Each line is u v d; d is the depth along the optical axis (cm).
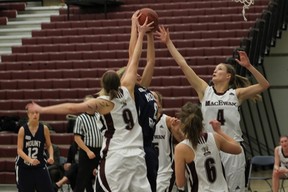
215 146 555
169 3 1883
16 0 2144
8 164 1253
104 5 1900
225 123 679
